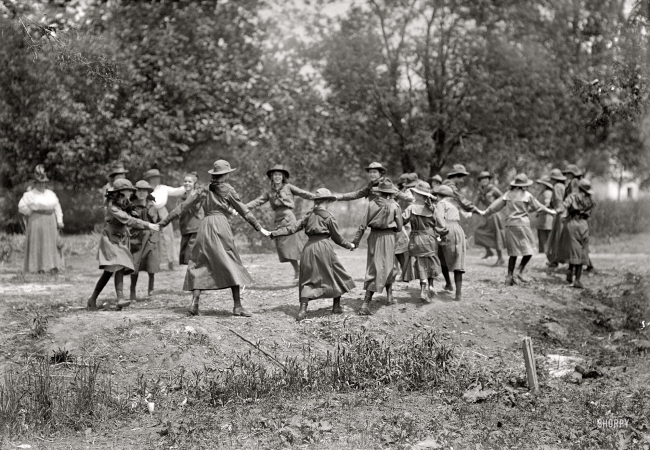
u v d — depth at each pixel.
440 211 10.71
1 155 24.94
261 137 24.44
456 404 7.44
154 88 24.80
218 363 8.27
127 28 24.12
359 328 9.56
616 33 18.70
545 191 17.72
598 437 6.41
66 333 8.60
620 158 27.91
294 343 8.98
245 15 26.08
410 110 26.22
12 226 25.58
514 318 10.95
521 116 26.31
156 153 23.61
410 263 11.77
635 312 12.12
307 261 9.80
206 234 9.48
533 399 7.56
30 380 7.40
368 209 10.15
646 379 8.57
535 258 17.94
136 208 11.14
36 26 11.59
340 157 25.80
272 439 6.35
